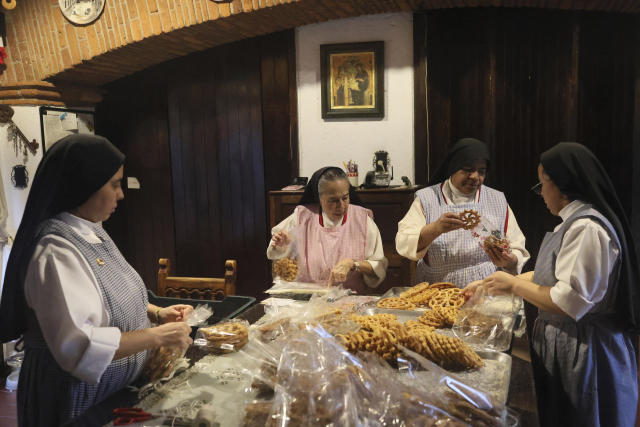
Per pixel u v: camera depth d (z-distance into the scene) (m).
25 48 3.99
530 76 3.88
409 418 1.10
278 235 2.48
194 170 4.65
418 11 3.87
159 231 4.86
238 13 3.58
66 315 1.40
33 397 1.55
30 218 1.50
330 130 4.16
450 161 2.54
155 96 4.68
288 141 4.30
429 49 3.93
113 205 1.62
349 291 2.21
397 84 3.98
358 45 3.98
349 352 1.39
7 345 3.77
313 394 1.13
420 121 3.96
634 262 1.79
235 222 4.59
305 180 4.00
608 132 3.85
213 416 1.18
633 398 1.83
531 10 3.81
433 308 1.85
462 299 1.92
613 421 1.80
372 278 2.55
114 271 1.61
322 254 2.55
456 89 3.95
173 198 4.75
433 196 2.56
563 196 1.85
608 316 1.83
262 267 4.57
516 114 3.93
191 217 4.73
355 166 3.82
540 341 1.94
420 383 1.27
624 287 1.75
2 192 3.80
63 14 3.88
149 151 4.77
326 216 2.62
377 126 4.05
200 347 1.61
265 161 4.41
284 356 1.24
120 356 1.43
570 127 3.85
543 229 4.00
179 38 3.91
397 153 4.04
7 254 3.86
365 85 4.02
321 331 1.30
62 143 1.53
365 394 1.16
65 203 1.55
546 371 1.90
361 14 3.89
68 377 1.50
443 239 2.48
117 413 1.23
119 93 4.75
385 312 1.90
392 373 1.29
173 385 1.37
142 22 3.76
